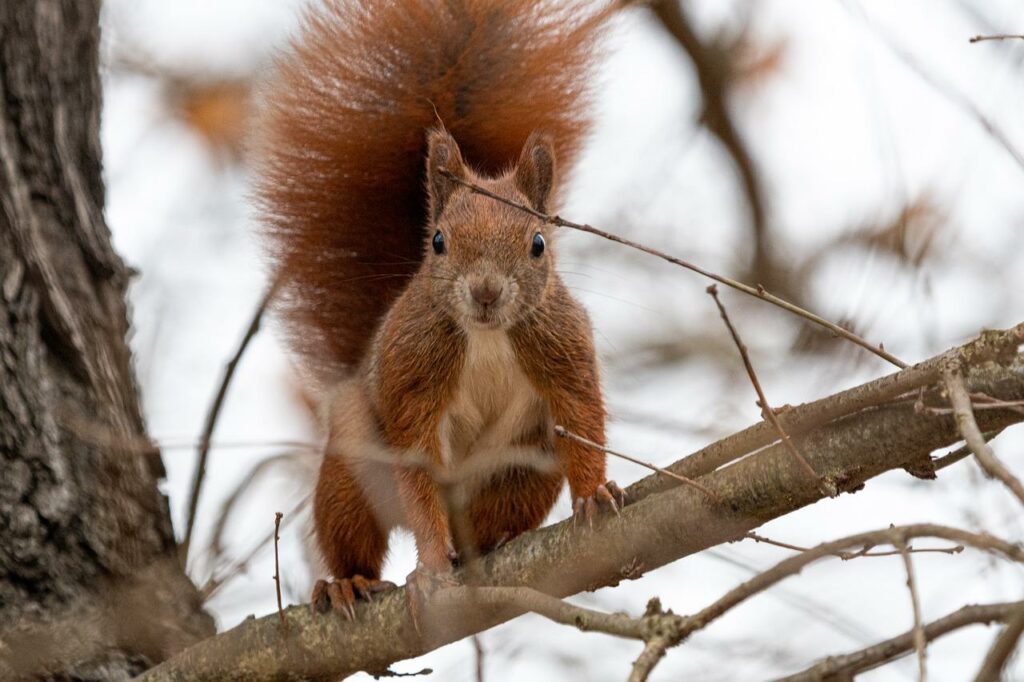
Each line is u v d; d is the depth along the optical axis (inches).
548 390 416.2
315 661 344.8
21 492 361.4
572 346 414.9
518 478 429.7
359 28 476.4
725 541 314.5
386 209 480.7
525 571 333.7
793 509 307.7
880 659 217.8
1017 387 281.9
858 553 261.4
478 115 482.0
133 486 382.6
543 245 410.9
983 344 285.3
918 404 288.2
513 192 426.9
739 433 319.3
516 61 480.7
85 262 391.9
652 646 234.1
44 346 373.7
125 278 405.7
